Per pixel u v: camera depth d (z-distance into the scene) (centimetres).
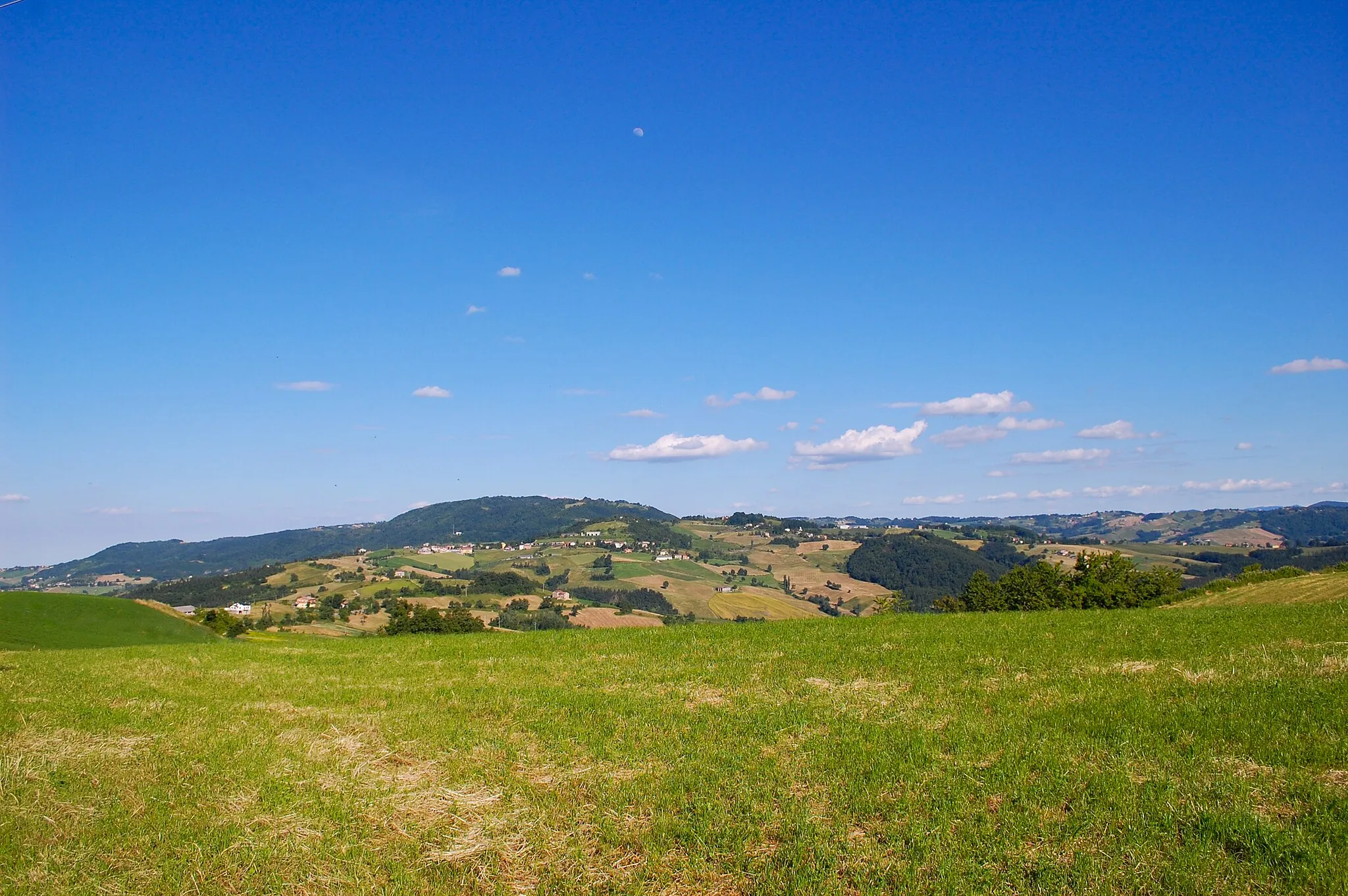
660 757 1299
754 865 895
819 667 2050
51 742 1424
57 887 886
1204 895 792
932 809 1011
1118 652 1978
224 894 880
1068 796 1030
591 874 904
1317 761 1090
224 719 1659
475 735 1475
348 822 1062
